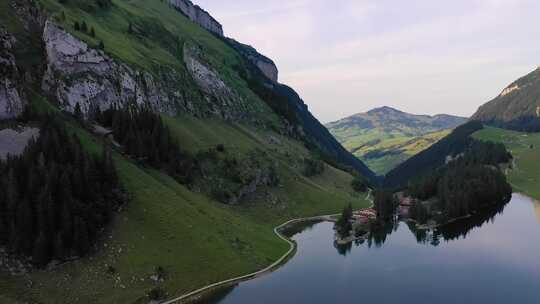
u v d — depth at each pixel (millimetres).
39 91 148250
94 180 116188
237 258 125312
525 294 116938
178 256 114125
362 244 164875
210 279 112250
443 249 159500
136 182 133250
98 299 93812
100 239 108000
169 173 162000
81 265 99750
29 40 159625
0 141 115375
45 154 112625
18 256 94938
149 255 109875
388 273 131500
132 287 99812
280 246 149375
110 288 97375
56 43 162000
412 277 128500
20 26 161125
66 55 163625
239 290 111500
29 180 103062
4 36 147375
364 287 119250
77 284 95250
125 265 104250
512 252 155625
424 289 119375
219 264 118812
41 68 155125
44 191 100750
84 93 163500
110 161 124312
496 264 141875
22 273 92438
